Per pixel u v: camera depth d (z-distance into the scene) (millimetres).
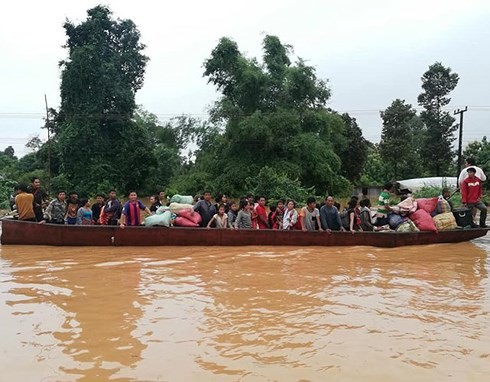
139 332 4430
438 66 42312
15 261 8000
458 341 4250
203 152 31672
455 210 11562
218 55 29250
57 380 3416
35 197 10289
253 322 4738
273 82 28906
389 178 45594
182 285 6297
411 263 8219
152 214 10633
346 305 5387
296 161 27938
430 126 42219
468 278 6980
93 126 34438
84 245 9648
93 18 35969
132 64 37500
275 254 8969
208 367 3646
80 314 4973
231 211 11562
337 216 10641
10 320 4758
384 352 3979
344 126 32312
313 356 3875
